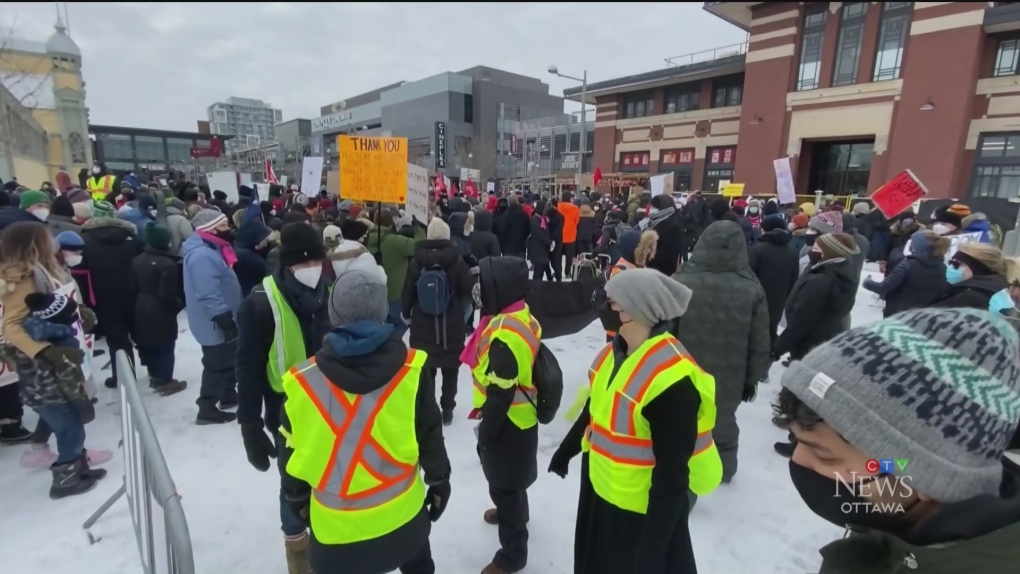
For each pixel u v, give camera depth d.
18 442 3.86
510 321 2.35
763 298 2.96
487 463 2.46
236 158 80.19
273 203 10.87
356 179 5.96
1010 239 5.81
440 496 1.96
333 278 3.67
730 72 27.28
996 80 18.73
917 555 0.72
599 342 6.51
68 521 2.99
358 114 80.00
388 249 5.65
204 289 3.92
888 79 20.83
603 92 33.50
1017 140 18.52
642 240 3.56
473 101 62.81
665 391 1.67
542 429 4.23
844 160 23.48
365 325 1.64
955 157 19.27
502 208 9.30
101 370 5.21
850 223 10.36
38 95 25.69
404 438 1.74
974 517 0.69
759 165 24.92
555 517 3.09
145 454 2.01
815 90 22.92
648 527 1.67
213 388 4.16
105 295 4.48
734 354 2.95
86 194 7.15
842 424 0.77
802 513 3.13
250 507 3.17
